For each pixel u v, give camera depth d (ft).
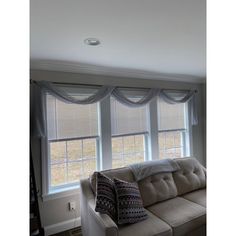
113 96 9.54
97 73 9.19
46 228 7.91
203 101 13.02
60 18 4.50
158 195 7.58
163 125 11.44
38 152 7.95
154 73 10.32
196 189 8.78
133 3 4.00
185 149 12.38
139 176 7.71
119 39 5.78
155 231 5.64
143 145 10.73
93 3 3.96
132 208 6.18
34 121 7.61
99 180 6.56
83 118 8.95
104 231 5.17
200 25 5.03
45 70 8.11
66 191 8.36
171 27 5.11
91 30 5.15
